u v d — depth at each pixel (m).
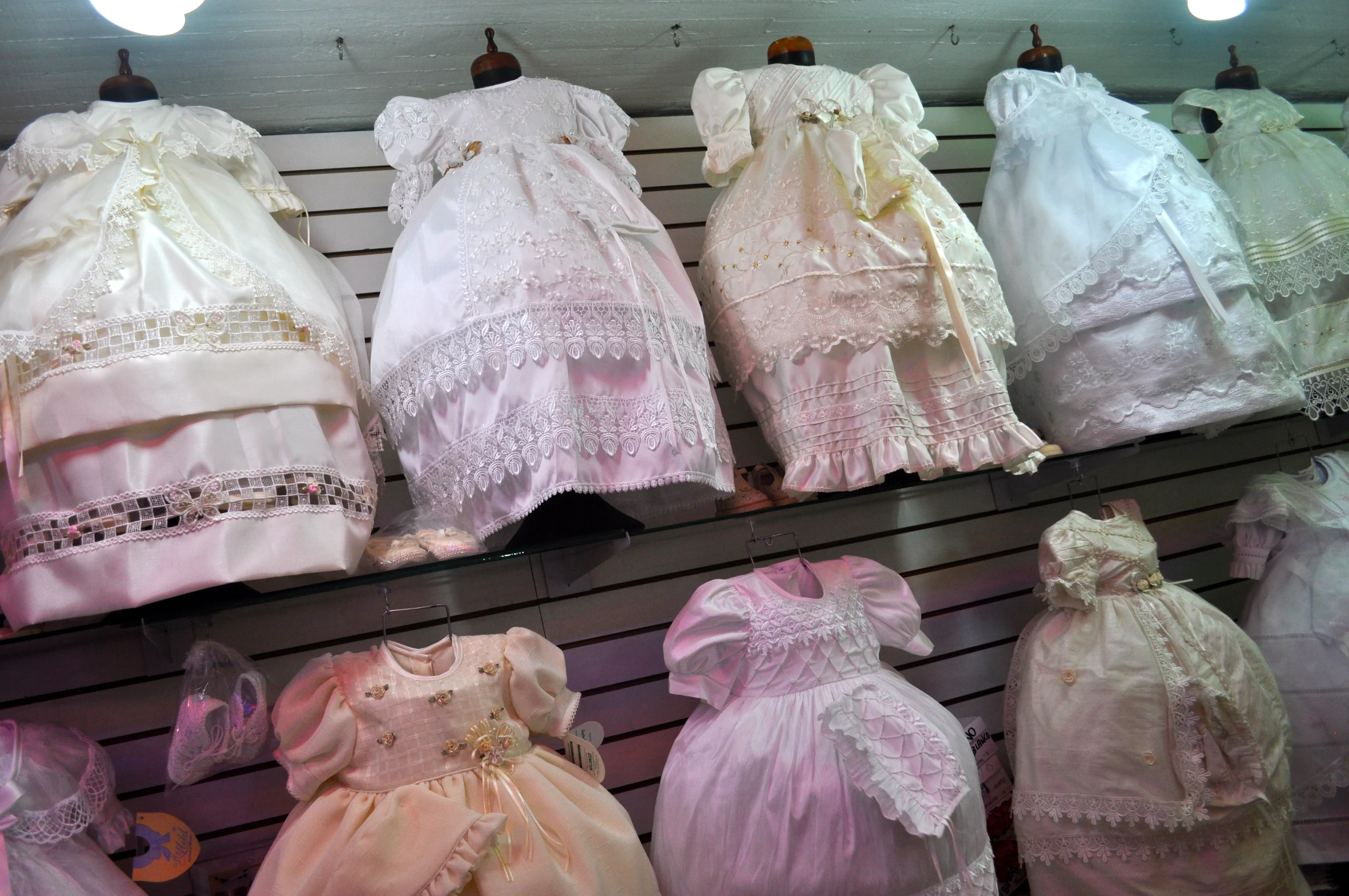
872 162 2.08
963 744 1.97
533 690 1.75
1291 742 2.34
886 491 2.24
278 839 1.60
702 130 2.25
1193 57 3.05
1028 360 2.28
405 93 2.30
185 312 1.50
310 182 2.29
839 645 2.02
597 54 2.37
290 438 1.53
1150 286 2.15
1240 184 2.63
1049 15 2.66
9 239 1.57
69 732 1.70
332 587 1.66
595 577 2.32
